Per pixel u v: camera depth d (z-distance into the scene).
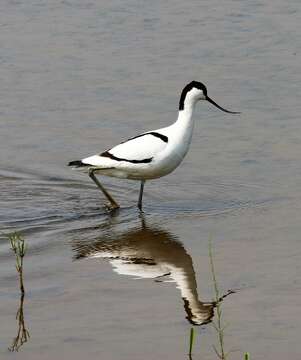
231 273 11.36
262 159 15.63
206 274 11.41
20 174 15.54
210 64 20.16
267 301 10.48
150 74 19.67
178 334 9.73
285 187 14.55
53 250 12.39
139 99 18.41
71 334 9.77
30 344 9.55
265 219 13.31
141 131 16.92
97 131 17.03
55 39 21.83
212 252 12.12
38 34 22.16
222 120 17.39
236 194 14.45
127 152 14.07
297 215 13.38
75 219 13.73
